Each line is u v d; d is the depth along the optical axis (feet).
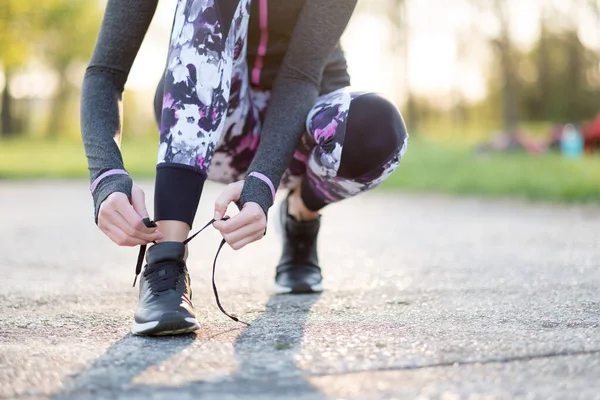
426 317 4.77
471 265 7.47
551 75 92.99
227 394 3.08
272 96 4.52
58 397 3.09
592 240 9.70
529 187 19.49
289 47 4.56
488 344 3.94
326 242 10.09
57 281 6.68
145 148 55.62
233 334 4.26
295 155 5.30
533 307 5.08
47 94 92.22
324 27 4.50
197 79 4.27
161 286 4.18
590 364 3.53
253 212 3.98
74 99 90.17
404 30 57.16
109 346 3.99
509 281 6.35
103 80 4.49
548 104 95.04
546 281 6.30
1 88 80.59
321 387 3.18
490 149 38.70
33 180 29.99
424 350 3.82
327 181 5.12
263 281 6.63
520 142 38.60
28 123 97.60
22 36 43.52
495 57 57.41
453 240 10.07
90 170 4.22
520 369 3.46
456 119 109.91
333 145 4.75
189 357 3.69
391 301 5.44
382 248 9.27
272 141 4.29
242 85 4.96
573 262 7.54
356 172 4.89
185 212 4.23
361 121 4.72
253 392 3.11
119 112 4.50
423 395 3.06
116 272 7.32
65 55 75.92
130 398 3.05
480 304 5.24
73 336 4.29
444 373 3.39
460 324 4.52
